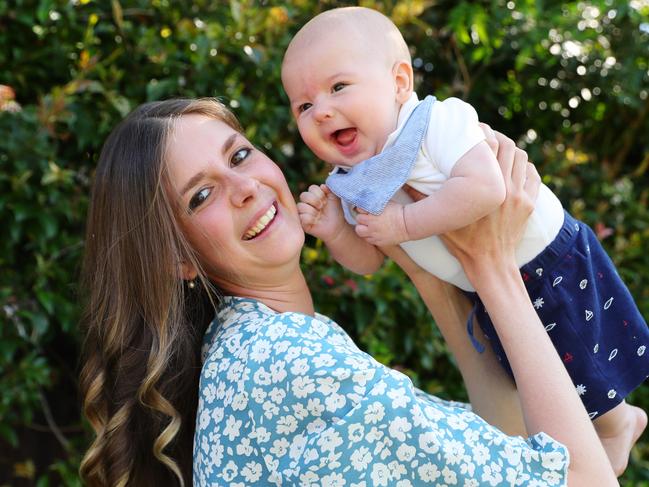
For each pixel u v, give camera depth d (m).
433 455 1.38
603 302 1.79
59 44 3.07
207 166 1.65
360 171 1.69
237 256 1.69
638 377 1.80
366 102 1.71
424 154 1.66
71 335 3.07
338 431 1.38
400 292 3.13
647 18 3.88
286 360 1.44
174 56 3.05
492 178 1.55
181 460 1.81
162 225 1.65
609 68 3.93
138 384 1.76
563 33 3.77
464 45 3.78
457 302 1.90
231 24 3.15
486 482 1.39
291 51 1.79
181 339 1.73
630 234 3.84
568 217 1.76
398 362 3.28
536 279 1.71
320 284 3.05
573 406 1.49
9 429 3.01
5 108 2.84
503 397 1.89
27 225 2.92
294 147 3.31
